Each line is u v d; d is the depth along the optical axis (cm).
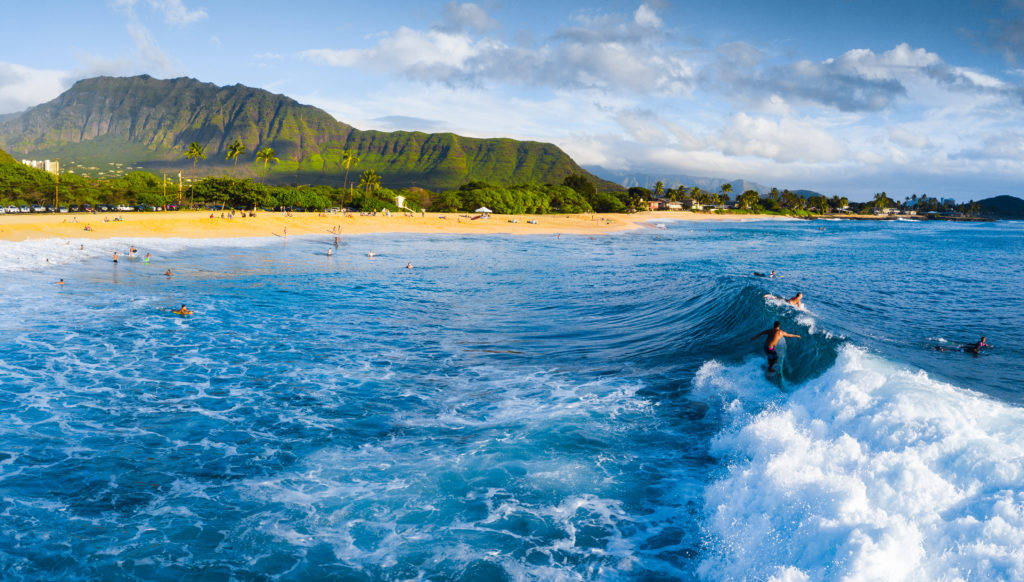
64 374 1955
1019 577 713
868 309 3234
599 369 2052
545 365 2123
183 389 1841
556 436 1460
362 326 2809
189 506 1135
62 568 932
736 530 1014
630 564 963
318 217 11794
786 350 1902
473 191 18650
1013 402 1536
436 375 2012
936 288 4209
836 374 1501
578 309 3250
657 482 1231
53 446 1400
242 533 1043
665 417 1578
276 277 4594
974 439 1011
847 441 1135
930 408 1175
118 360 2139
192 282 4156
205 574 923
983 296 3806
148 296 3491
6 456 1338
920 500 905
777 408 1478
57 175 10981
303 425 1554
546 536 1041
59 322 2705
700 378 1859
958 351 2205
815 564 843
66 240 6309
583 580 923
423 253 7306
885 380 1363
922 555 799
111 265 4925
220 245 7369
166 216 9481
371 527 1064
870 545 816
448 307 3347
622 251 8288
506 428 1520
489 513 1114
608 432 1485
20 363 2061
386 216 13638
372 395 1800
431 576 929
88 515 1096
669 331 2577
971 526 812
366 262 5988
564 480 1242
